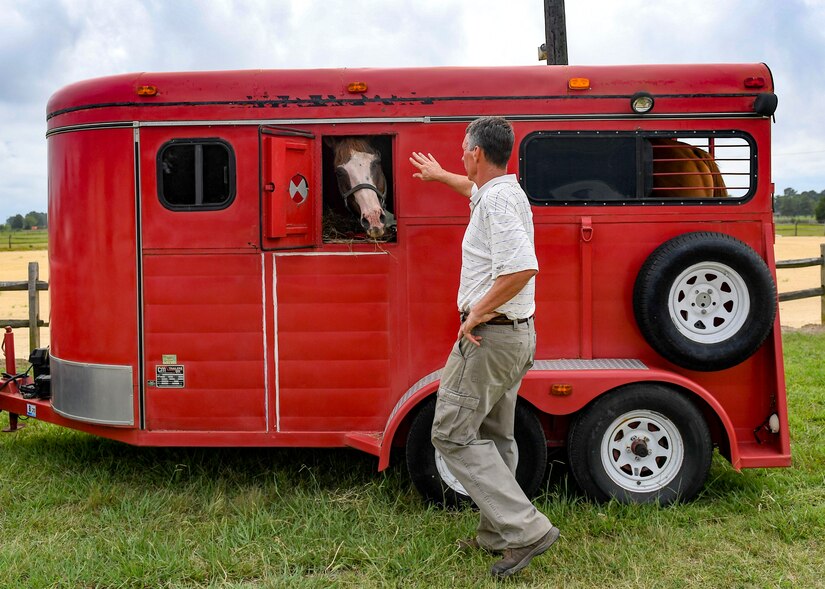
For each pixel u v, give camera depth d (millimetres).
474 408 3596
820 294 11305
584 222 4605
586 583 3662
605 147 4605
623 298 4664
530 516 3578
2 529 4242
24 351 10477
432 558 3803
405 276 4656
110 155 4660
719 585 3643
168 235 4660
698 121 4578
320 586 3615
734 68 4570
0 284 9773
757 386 4688
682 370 4676
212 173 4645
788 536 4062
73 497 4680
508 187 3533
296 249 4613
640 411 4469
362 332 4684
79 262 4785
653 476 4523
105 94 4637
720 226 4613
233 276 4660
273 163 4398
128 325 4711
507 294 3389
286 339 4680
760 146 4590
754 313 4438
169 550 3855
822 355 9117
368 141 4828
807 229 58469
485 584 3586
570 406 4430
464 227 4637
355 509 4426
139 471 5125
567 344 4691
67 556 3887
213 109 4594
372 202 4648
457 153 4605
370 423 4719
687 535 4113
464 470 3633
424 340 4680
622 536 4098
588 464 4469
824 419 6352
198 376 4707
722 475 4910
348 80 4594
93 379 4789
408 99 4594
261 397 4715
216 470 5129
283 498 4590
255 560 3852
